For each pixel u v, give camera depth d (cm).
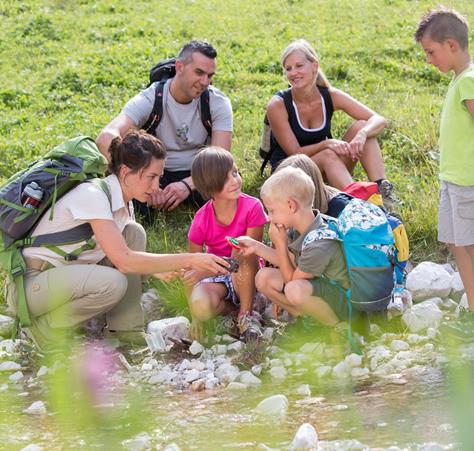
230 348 552
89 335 585
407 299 591
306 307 525
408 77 1101
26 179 528
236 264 536
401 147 842
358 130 722
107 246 521
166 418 446
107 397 485
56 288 533
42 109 1038
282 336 559
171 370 527
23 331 568
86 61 1191
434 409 428
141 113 709
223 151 554
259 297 598
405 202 729
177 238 701
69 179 523
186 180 718
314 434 397
